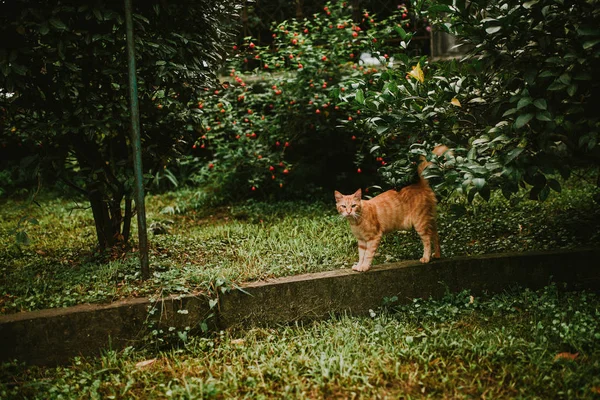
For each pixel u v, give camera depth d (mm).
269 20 9469
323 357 3535
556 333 3691
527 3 3846
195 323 4145
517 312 4250
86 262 5078
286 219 6676
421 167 4625
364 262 4539
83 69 4660
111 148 5016
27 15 4234
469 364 3406
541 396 3094
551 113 3914
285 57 8203
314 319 4375
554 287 4496
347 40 7562
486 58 4164
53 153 4770
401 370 3424
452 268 4625
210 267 4727
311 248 5285
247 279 4391
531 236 5293
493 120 5965
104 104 4660
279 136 7785
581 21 3930
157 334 4047
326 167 8281
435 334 3863
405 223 4711
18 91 4465
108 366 3691
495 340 3721
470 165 4004
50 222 7117
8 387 3523
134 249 5426
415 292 4590
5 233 6535
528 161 3984
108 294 4086
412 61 4930
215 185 7984
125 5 4086
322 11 9297
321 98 7457
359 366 3445
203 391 3246
